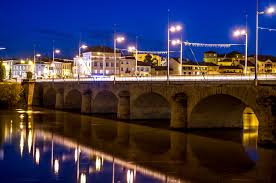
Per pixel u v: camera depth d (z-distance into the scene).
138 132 76.25
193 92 73.62
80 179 43.78
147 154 56.72
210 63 186.25
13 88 140.50
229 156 54.97
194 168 48.53
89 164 50.69
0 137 71.00
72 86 125.00
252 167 48.84
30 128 82.94
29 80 148.62
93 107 114.06
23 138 70.12
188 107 75.50
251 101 61.09
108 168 48.53
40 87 148.75
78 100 134.38
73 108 133.12
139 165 50.06
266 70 170.75
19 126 85.94
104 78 113.62
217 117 77.56
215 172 46.59
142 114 95.88
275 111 59.19
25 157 54.62
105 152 58.06
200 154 56.22
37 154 56.56
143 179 43.75
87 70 199.50
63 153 57.34
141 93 89.75
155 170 47.56
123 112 96.31
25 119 99.44
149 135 72.50
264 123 59.47
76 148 61.00
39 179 43.81
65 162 51.69
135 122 91.81
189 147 61.19
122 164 50.56
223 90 66.19
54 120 97.69
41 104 148.25
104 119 99.44
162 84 81.81
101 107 115.06
